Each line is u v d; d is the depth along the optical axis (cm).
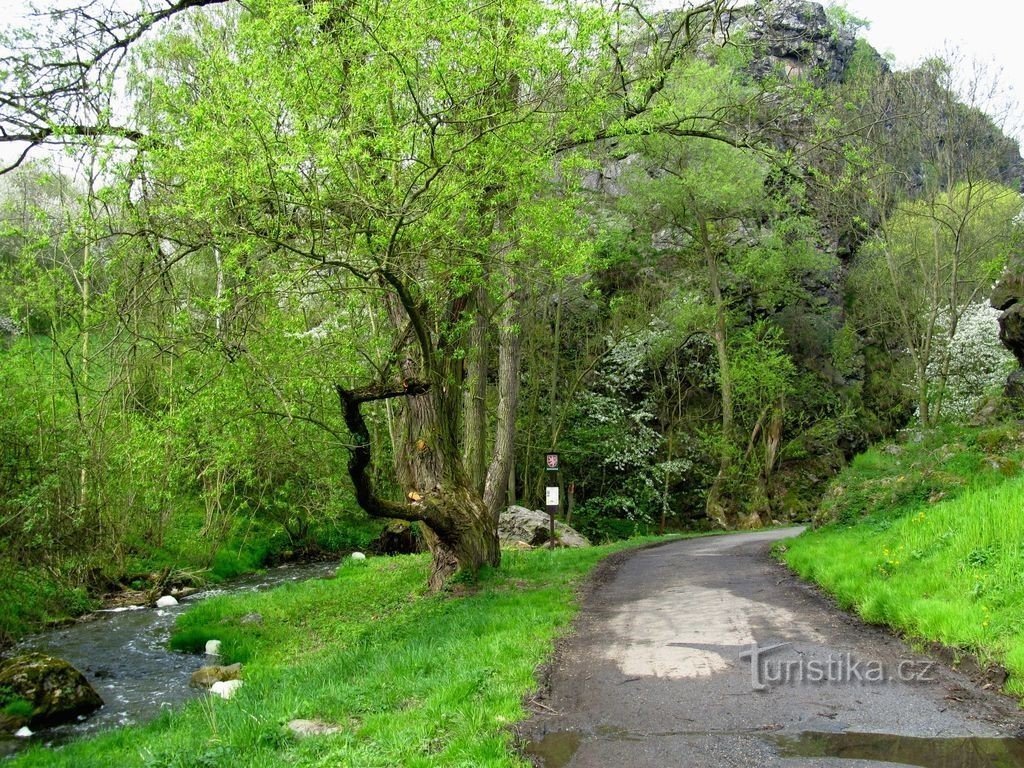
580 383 3312
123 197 975
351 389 1145
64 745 835
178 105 944
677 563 1497
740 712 596
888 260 2648
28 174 1506
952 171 2347
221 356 1072
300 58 887
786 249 2889
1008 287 1611
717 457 3177
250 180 859
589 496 3441
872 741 526
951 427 1739
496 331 2047
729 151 2625
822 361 3575
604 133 1309
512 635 871
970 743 513
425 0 906
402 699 689
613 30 1377
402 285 1021
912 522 1079
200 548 2139
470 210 1040
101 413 1459
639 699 640
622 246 2745
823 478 3462
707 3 1563
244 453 1155
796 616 902
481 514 1366
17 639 1377
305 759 559
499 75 983
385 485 2638
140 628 1470
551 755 534
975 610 739
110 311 1130
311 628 1288
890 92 2395
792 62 2123
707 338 3294
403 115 962
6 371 1409
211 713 747
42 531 1316
